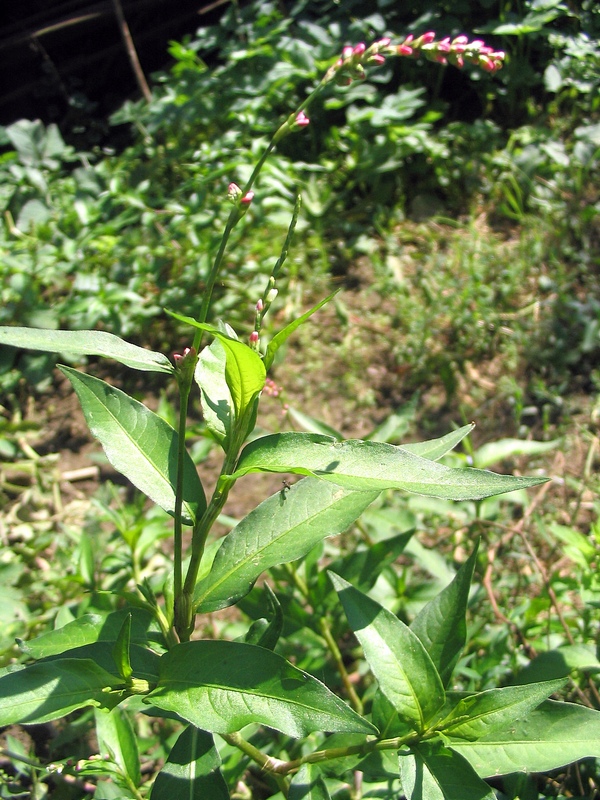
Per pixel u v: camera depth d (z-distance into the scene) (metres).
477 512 0.52
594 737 0.29
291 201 0.87
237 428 0.27
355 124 0.93
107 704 0.26
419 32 1.03
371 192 0.92
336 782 0.37
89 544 0.48
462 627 0.31
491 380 0.74
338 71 0.26
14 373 0.78
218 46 1.05
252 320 0.79
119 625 0.31
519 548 0.57
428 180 0.93
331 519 0.30
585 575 0.45
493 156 0.93
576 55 1.00
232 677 0.26
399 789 0.36
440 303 0.78
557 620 0.49
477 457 0.51
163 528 0.53
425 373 0.74
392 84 1.08
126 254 0.83
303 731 0.25
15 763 0.44
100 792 0.38
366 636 0.30
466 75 1.08
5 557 0.59
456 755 0.28
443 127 1.04
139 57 1.23
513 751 0.29
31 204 0.88
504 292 0.78
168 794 0.28
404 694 0.29
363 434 0.71
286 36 1.06
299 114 0.26
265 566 0.29
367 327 0.79
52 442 0.74
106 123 1.17
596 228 0.85
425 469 0.24
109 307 0.76
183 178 0.96
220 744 0.39
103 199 0.86
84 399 0.30
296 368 0.76
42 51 1.18
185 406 0.27
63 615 0.44
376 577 0.42
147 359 0.27
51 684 0.26
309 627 0.43
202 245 0.80
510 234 0.88
